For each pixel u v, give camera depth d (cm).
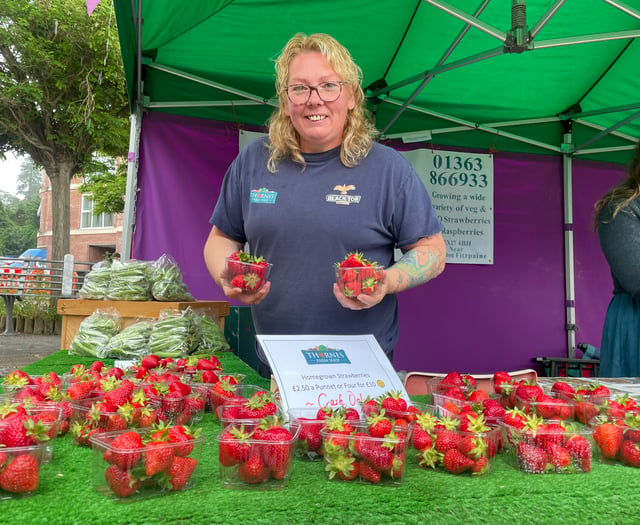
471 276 573
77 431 126
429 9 405
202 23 388
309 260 196
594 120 579
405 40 446
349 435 106
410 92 511
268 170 204
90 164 1745
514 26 354
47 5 1410
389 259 208
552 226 594
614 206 265
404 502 94
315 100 178
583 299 598
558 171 597
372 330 199
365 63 475
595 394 165
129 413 123
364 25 416
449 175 563
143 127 465
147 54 423
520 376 232
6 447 99
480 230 573
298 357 147
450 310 568
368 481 103
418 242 199
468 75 480
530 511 94
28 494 95
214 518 86
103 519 84
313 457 119
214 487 101
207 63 443
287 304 199
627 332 279
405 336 558
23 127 1591
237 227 226
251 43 417
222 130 484
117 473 92
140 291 360
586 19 413
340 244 196
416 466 117
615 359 282
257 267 175
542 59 459
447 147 564
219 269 200
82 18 1417
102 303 354
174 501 93
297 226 196
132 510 88
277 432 104
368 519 89
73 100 1518
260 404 130
